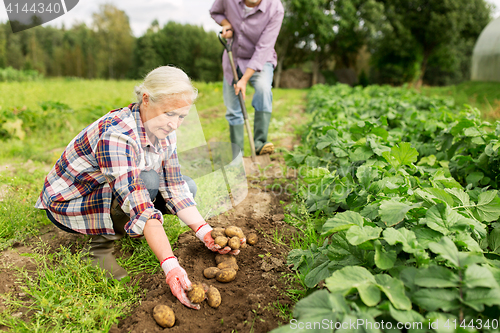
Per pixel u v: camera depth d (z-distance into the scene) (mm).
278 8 3533
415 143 3607
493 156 2588
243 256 2135
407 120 5039
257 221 2586
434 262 1419
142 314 1585
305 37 29641
